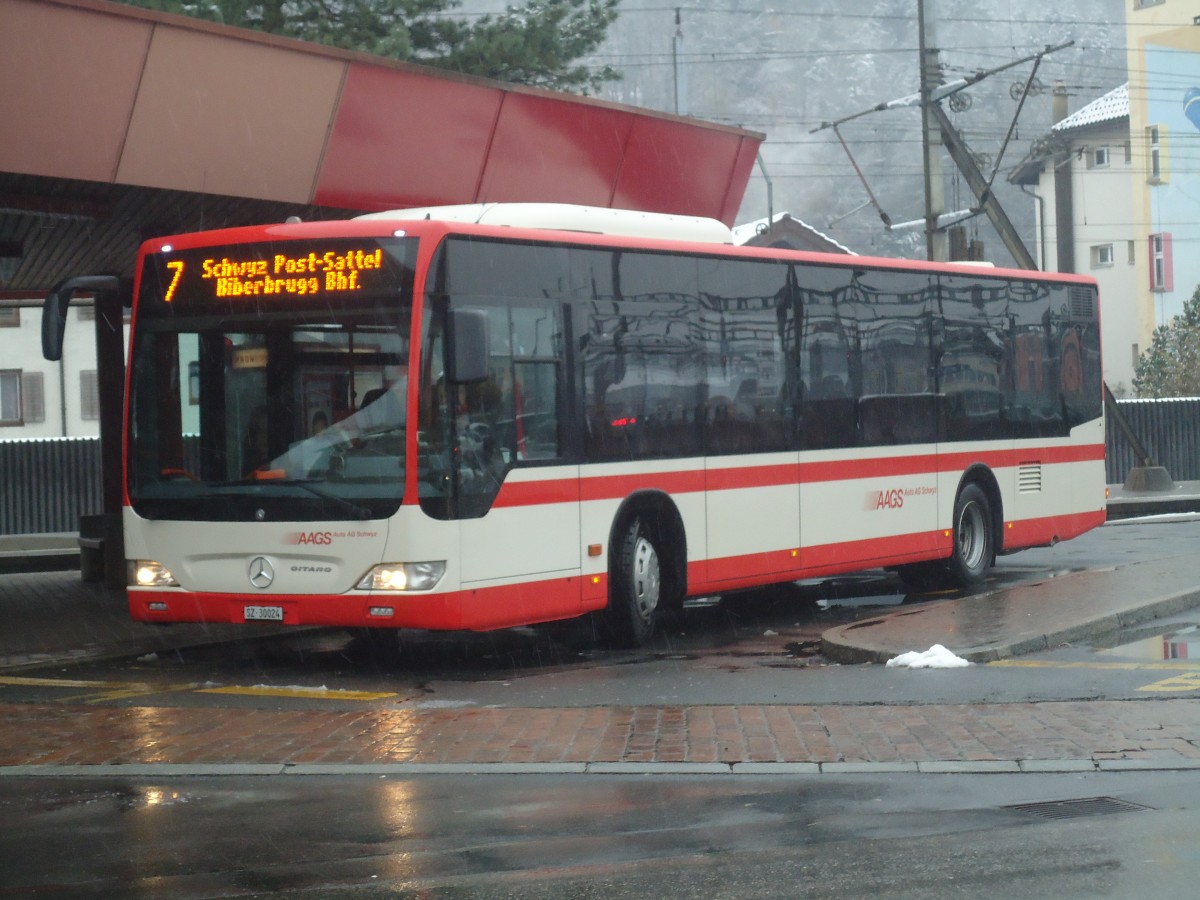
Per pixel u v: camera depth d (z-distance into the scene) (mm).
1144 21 72188
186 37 16969
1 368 60344
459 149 20203
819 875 7086
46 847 7980
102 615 19062
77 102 16344
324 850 7797
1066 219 77438
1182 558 19984
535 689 12984
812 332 17859
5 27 15594
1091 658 13250
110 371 21984
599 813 8461
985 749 9805
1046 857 7316
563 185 21984
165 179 17328
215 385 14227
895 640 13914
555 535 14516
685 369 16125
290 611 13852
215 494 14109
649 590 15641
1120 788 8789
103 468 22109
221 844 7969
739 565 16703
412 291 13500
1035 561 24016
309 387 13852
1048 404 21922
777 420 17312
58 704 12516
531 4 36875
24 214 18609
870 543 18562
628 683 13141
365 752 10234
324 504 13656
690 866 7297
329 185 18891
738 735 10453
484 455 13844
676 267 16109
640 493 15461
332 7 35719
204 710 12039
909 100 37062
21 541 33281
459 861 7500
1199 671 12422
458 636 16812
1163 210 71938
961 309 20344
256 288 14086
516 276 14297
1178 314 70875
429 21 35938
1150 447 46031
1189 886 6785
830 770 9398
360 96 18797
